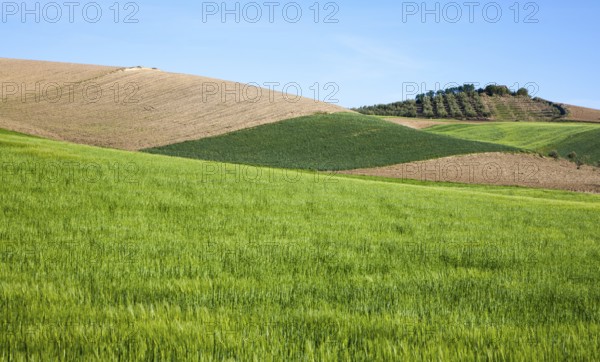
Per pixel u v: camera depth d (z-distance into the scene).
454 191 35.25
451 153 72.81
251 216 15.41
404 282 7.87
